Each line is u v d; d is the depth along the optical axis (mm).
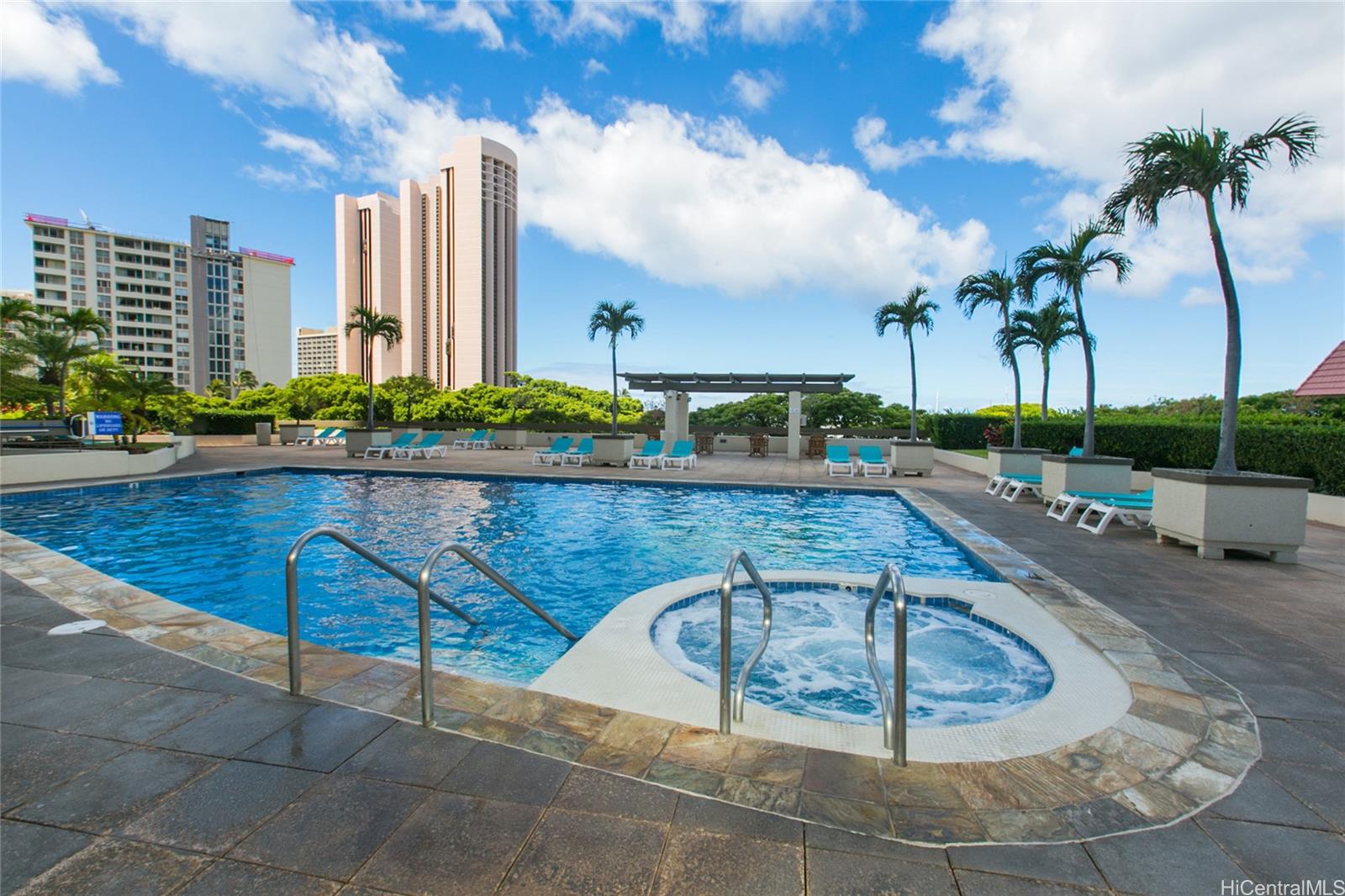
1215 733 2436
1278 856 1709
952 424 18734
